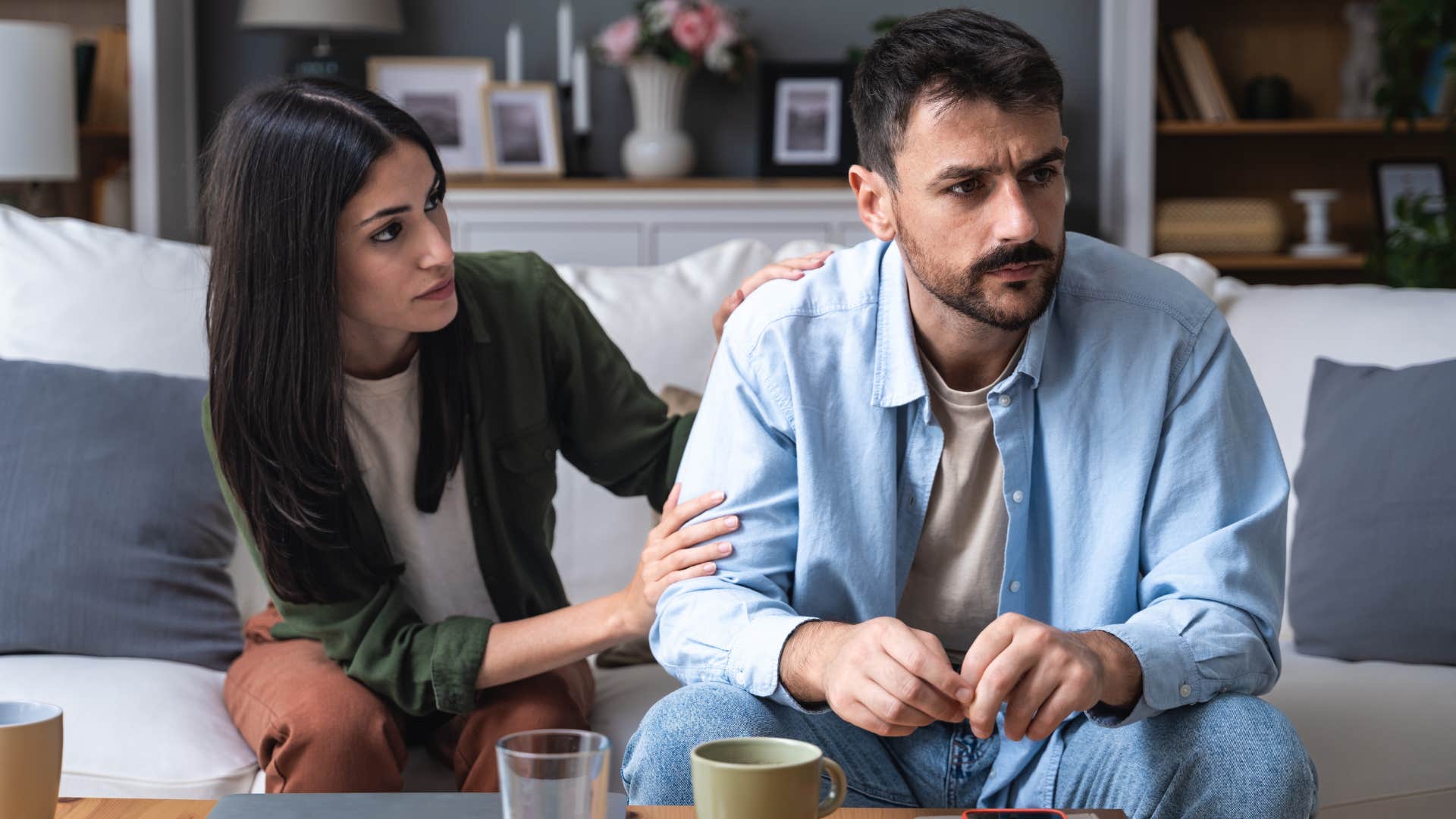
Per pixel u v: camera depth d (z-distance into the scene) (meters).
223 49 4.23
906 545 1.29
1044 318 1.25
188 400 1.79
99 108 3.88
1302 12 4.28
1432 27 3.29
